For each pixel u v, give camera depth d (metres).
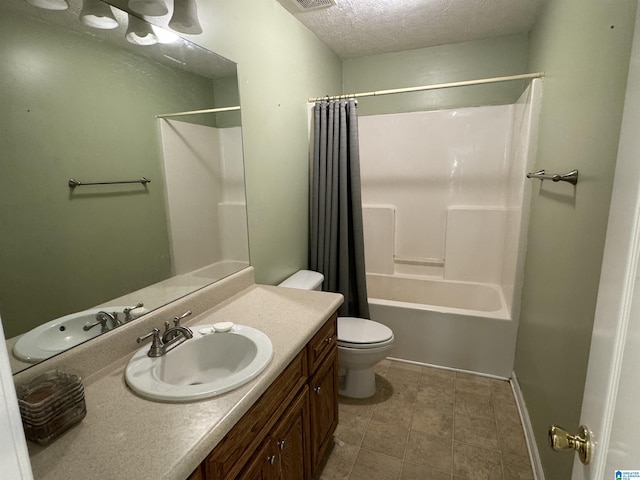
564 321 1.37
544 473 1.50
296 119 2.34
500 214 2.87
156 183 1.31
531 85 2.09
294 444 1.28
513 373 2.29
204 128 1.53
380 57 3.10
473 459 1.71
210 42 1.53
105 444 0.76
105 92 1.11
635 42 0.48
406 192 3.16
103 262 1.12
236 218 1.76
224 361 1.28
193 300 1.43
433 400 2.15
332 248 2.51
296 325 1.36
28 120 0.90
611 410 0.49
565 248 1.41
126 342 1.14
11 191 0.88
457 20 2.43
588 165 1.20
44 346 0.95
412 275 3.26
